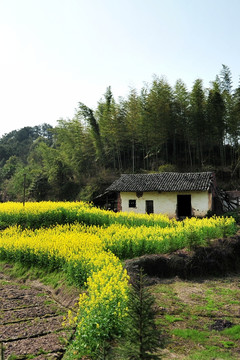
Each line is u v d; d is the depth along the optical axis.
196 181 26.03
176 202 26.19
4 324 9.40
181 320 9.05
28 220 22.56
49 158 48.62
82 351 7.30
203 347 7.62
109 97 45.53
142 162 44.16
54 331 8.88
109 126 39.81
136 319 5.44
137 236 15.36
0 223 22.98
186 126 38.94
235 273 14.35
